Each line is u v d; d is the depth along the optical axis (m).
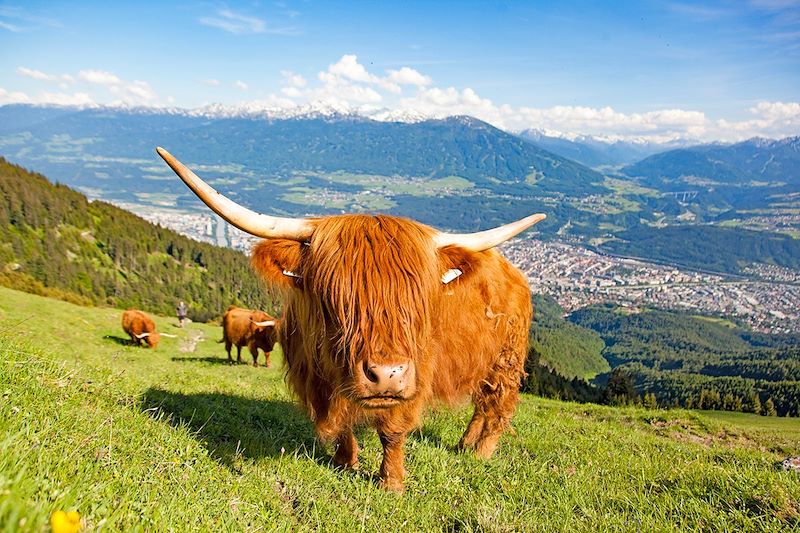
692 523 4.68
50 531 1.96
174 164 4.27
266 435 6.29
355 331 3.90
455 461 6.54
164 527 2.74
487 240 4.98
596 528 4.68
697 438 13.77
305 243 4.48
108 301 84.00
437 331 5.14
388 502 4.88
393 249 4.12
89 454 3.62
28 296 33.25
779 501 4.96
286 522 3.90
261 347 24.56
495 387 7.15
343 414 5.04
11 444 2.88
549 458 7.40
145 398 6.11
